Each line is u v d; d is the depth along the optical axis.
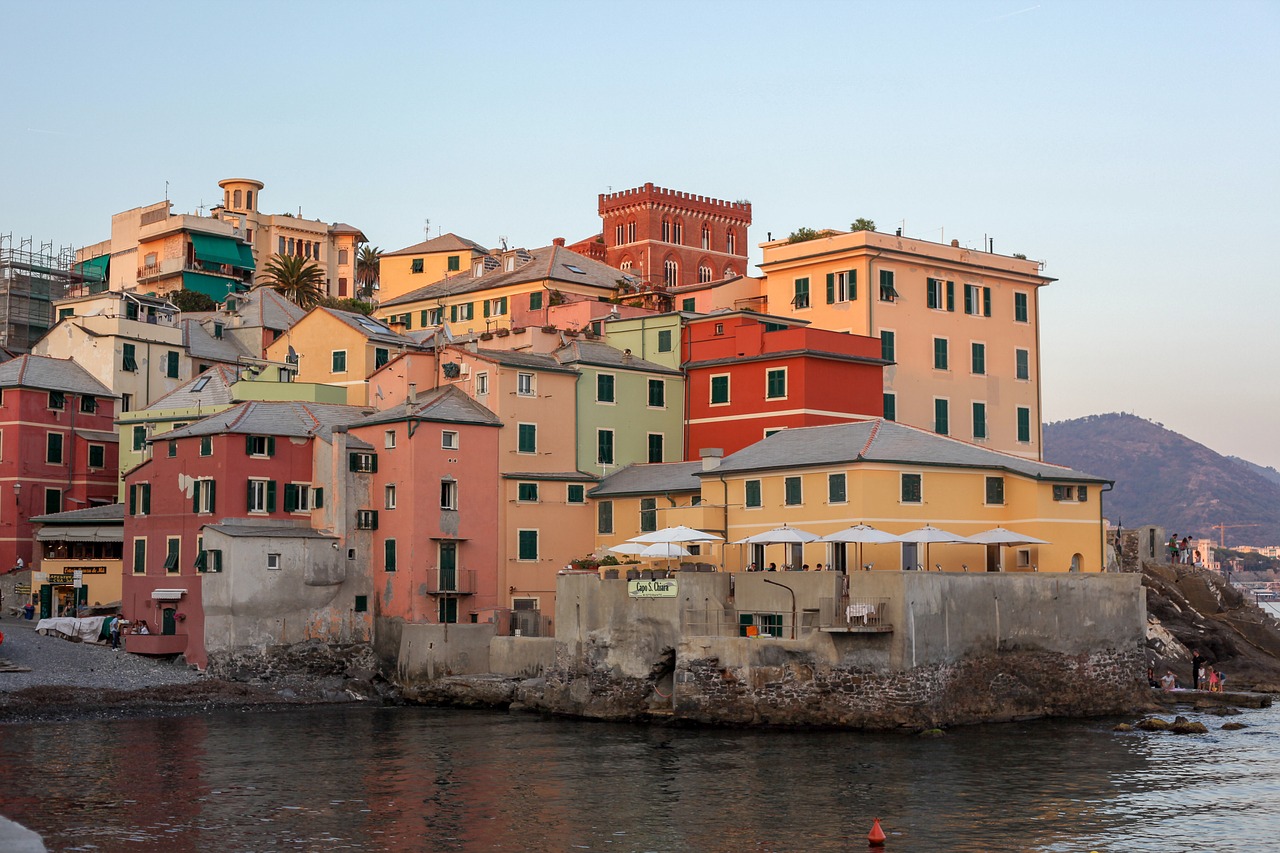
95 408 106.31
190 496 84.75
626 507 91.00
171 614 84.75
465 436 87.69
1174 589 102.81
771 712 67.56
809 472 78.25
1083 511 78.50
